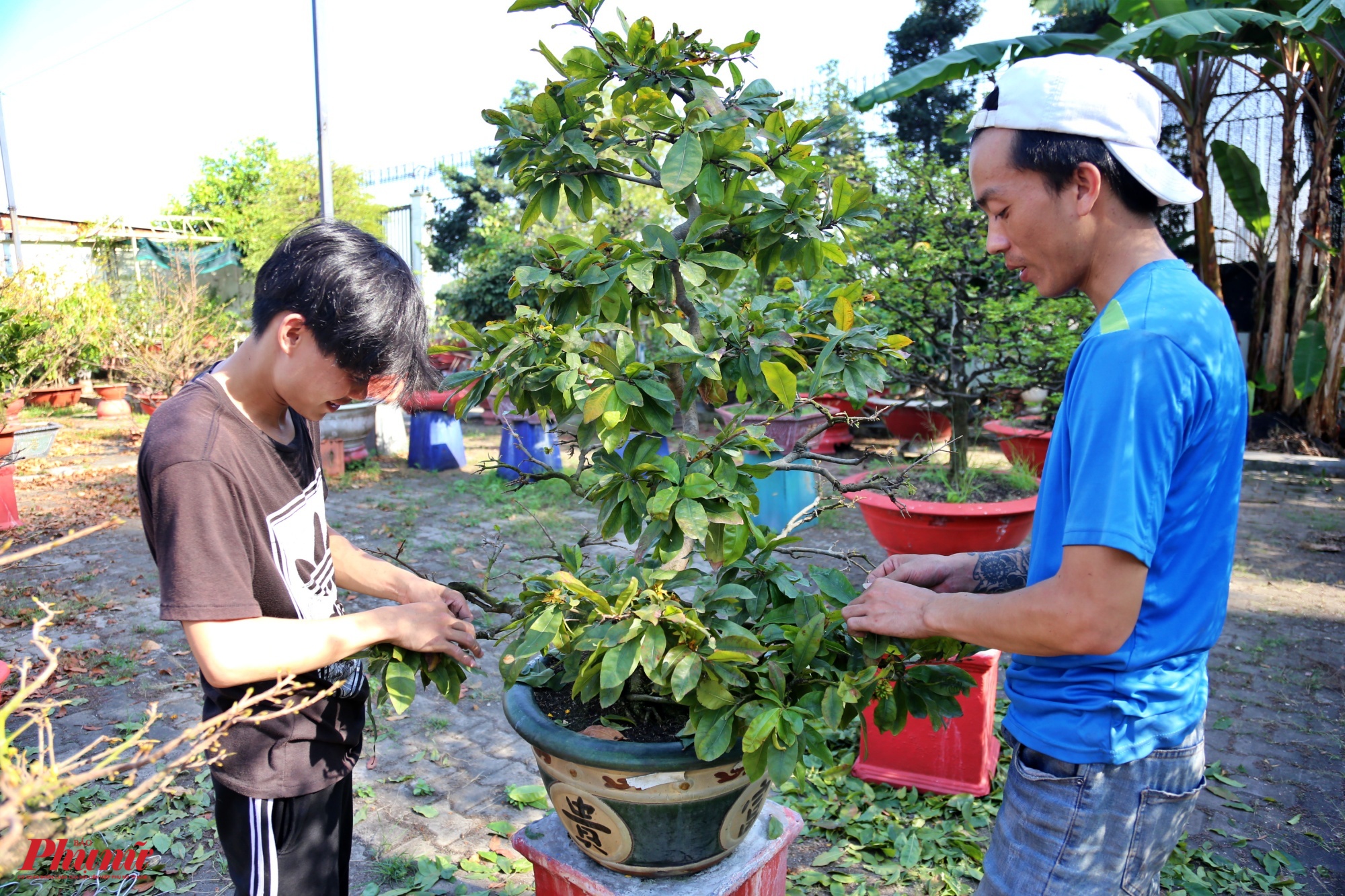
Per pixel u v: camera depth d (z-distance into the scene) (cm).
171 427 139
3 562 112
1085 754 134
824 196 224
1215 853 279
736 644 171
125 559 609
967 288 539
